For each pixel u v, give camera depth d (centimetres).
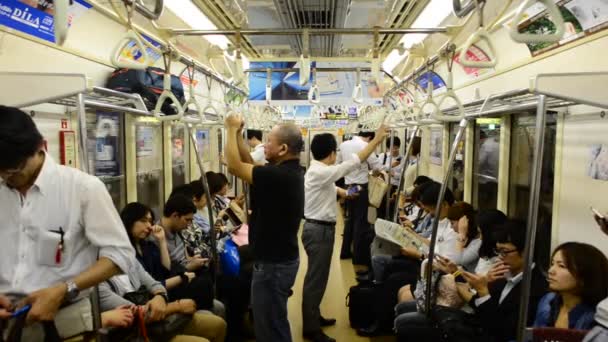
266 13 300
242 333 322
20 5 195
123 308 176
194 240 300
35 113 220
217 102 543
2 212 124
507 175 322
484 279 212
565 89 148
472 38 152
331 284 449
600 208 206
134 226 235
